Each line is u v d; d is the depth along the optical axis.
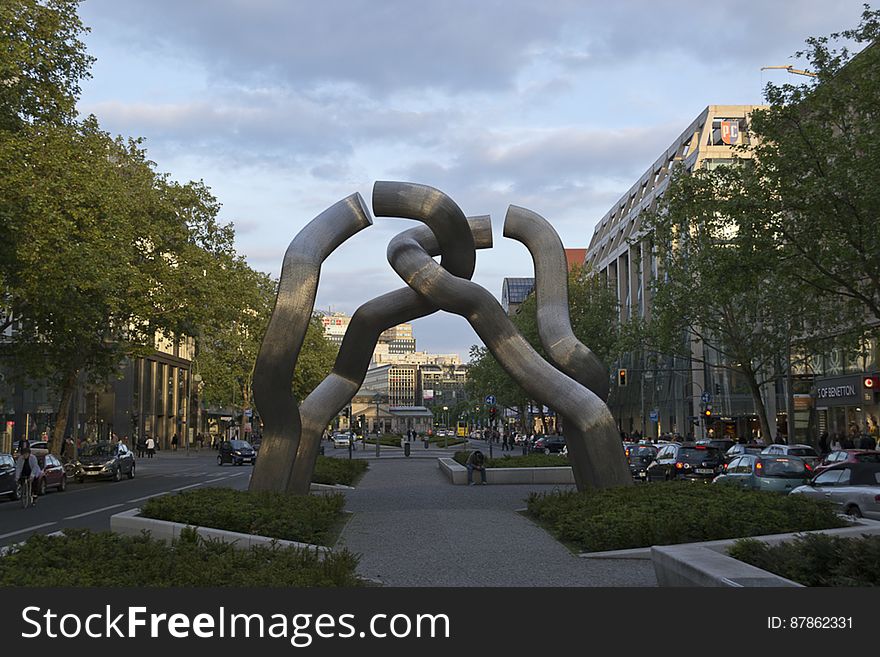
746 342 41.53
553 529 16.39
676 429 75.00
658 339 42.94
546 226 19.05
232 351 69.75
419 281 17.70
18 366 40.69
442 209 17.81
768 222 24.95
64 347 36.62
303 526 14.26
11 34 27.17
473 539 15.15
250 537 12.95
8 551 9.46
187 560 9.29
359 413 122.31
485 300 17.80
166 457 68.56
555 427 89.69
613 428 17.44
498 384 81.62
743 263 25.41
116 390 67.88
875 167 22.33
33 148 26.09
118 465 37.00
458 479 31.53
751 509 13.94
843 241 24.70
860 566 8.08
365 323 18.56
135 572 8.55
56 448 38.16
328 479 29.23
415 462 51.19
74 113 29.70
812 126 24.14
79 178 26.70
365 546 14.29
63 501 26.27
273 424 17.62
